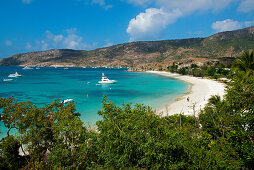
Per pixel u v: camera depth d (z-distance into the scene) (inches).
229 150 344.5
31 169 431.5
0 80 4293.8
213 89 2358.5
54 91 2662.4
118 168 322.3
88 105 1738.4
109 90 2743.6
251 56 1704.0
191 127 512.7
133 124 343.3
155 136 335.0
